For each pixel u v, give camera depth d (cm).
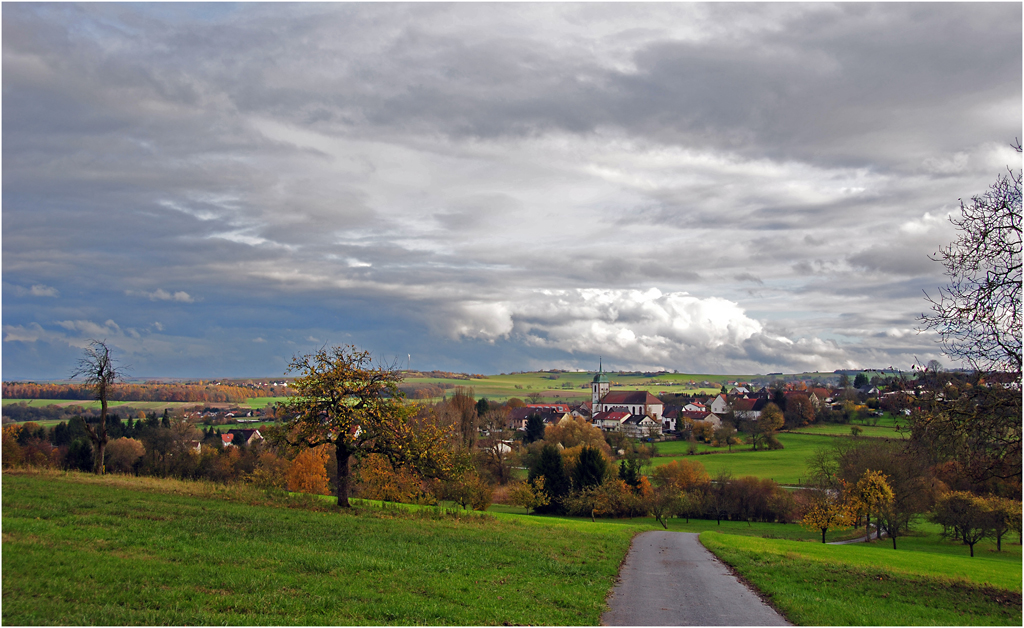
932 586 2655
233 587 1719
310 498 4197
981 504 6475
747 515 10262
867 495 6931
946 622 1983
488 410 16438
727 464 13088
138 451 10394
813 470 11238
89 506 2778
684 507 9794
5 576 1580
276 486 4591
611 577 2552
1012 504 6378
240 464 10188
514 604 1855
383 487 4869
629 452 14225
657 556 3556
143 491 3534
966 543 6969
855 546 5012
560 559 2897
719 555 3600
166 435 10706
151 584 1667
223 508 3209
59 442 11375
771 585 2505
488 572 2342
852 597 2362
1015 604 2372
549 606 1886
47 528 2222
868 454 7900
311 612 1559
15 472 3928
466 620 1631
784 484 11000
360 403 4219
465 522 4084
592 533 4541
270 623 1428
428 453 4316
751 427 16062
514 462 12331
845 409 17388
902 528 8400
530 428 17175
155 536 2286
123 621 1353
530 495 9512
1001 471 2202
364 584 1906
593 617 1809
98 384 5772
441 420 8738
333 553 2339
